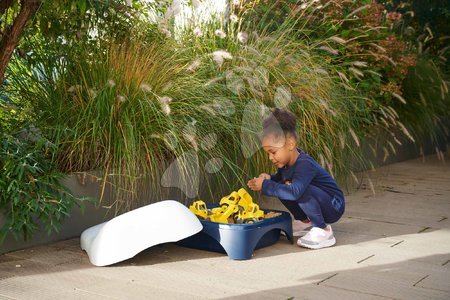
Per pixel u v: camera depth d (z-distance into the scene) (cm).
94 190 355
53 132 363
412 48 666
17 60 404
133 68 394
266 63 450
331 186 345
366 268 299
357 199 457
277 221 332
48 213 322
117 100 377
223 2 500
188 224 312
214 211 343
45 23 395
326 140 450
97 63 404
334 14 545
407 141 643
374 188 495
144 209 315
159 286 274
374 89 571
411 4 726
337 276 287
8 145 340
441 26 755
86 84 383
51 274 290
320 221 338
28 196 317
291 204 356
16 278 284
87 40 424
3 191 315
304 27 541
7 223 312
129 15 447
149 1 479
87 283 278
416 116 616
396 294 262
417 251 327
